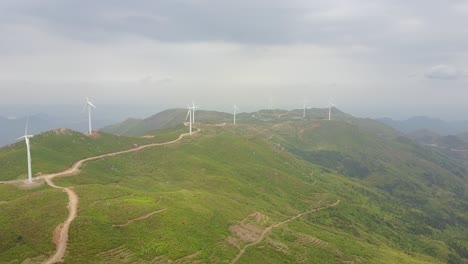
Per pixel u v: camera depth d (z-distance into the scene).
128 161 193.00
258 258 101.62
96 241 83.06
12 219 91.88
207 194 142.88
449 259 197.62
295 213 174.75
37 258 76.38
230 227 115.31
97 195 111.88
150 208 106.06
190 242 94.19
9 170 150.75
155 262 82.25
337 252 123.44
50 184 137.88
